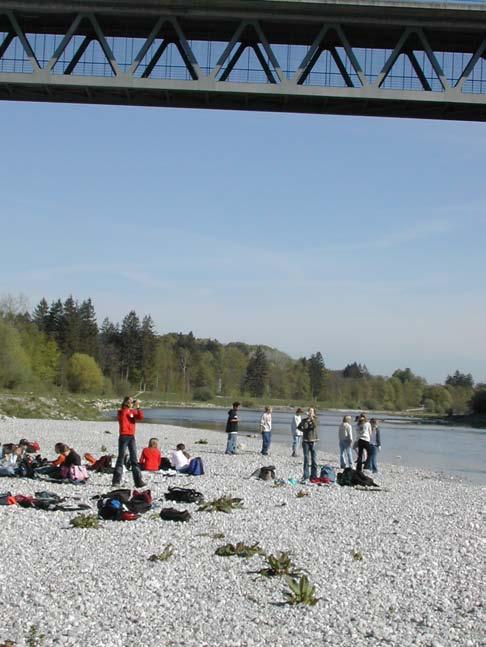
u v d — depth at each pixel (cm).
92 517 1739
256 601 1176
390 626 1077
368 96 3841
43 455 3359
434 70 3859
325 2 3797
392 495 2553
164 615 1092
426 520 1992
